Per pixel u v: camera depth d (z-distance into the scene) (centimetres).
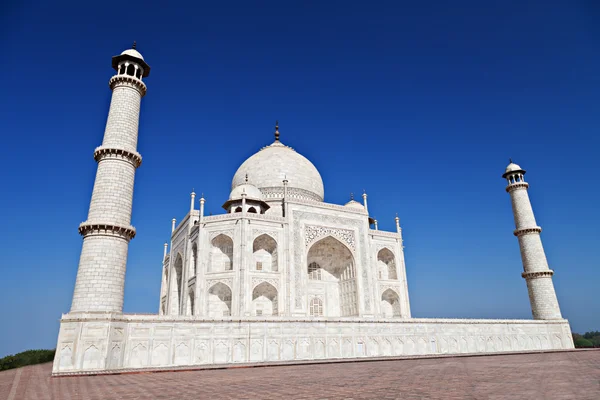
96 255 3991
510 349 6856
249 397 1784
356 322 5669
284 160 8875
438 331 6309
